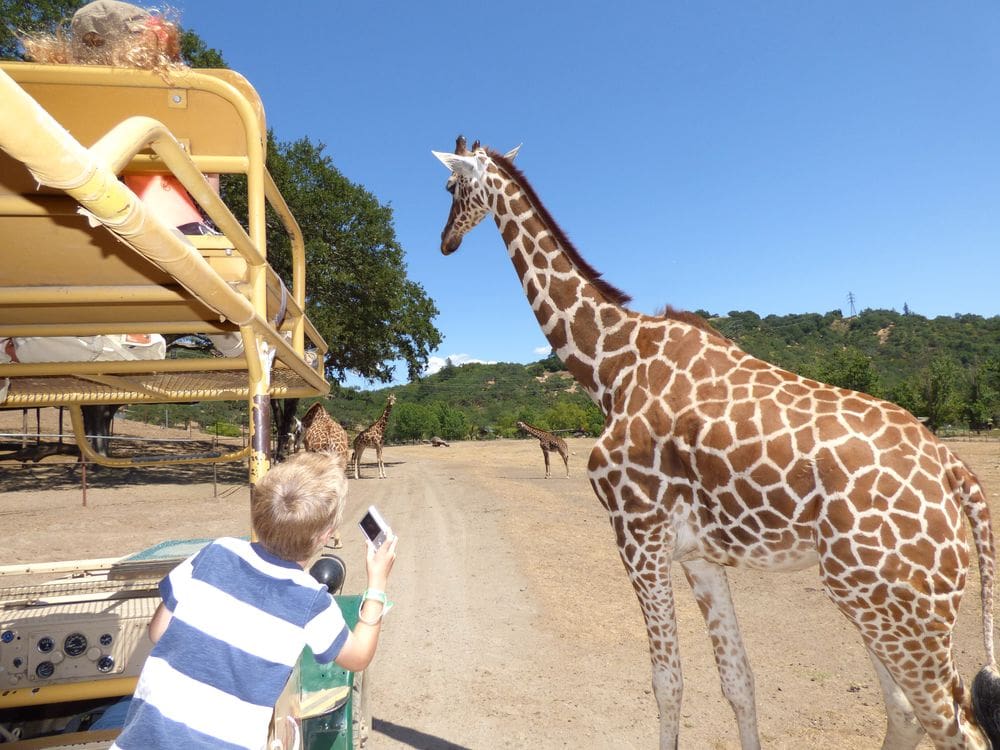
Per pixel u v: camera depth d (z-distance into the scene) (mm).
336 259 24531
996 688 2422
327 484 1753
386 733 3875
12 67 2010
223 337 2947
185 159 1690
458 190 4273
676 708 3035
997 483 12781
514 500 13711
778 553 2865
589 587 7066
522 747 3707
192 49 19625
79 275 2053
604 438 3232
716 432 2871
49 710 2801
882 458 2592
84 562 3070
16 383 3236
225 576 1649
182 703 1517
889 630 2557
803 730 3789
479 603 6512
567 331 3645
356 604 3029
